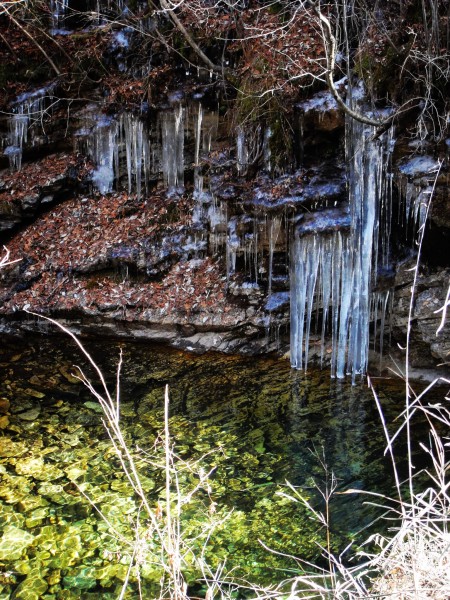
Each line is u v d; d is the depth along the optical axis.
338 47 7.62
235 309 7.69
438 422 5.88
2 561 4.24
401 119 6.85
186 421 6.05
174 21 7.99
